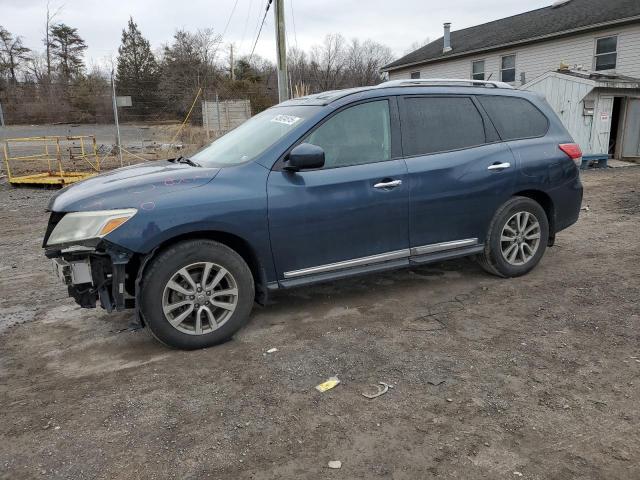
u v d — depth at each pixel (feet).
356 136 13.94
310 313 14.44
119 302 11.65
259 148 13.48
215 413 9.69
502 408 9.64
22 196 39.91
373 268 14.23
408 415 9.49
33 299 16.24
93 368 11.61
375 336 12.85
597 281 16.44
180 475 8.05
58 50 188.96
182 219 11.66
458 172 15.02
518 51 76.48
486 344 12.28
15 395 10.53
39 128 112.88
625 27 61.62
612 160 53.42
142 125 121.29
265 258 12.81
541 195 17.15
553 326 13.17
